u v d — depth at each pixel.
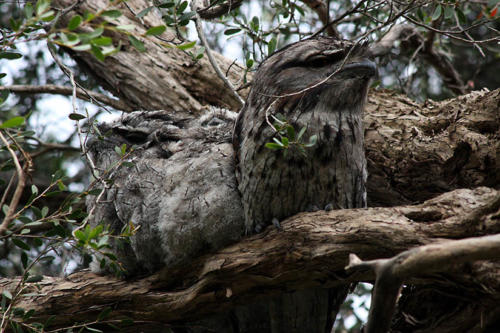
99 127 8.88
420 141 9.06
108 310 7.09
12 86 10.79
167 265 7.76
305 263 6.68
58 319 7.82
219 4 9.31
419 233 6.27
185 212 7.50
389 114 9.62
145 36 5.06
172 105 11.12
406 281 6.46
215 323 8.33
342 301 8.27
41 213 6.46
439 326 7.44
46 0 5.07
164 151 8.20
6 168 6.42
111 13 4.96
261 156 7.25
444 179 9.05
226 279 7.09
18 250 11.62
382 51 10.81
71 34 4.84
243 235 7.55
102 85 11.45
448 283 6.22
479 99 8.80
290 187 7.29
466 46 13.18
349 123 7.57
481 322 6.70
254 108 7.66
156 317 7.71
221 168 7.58
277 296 7.71
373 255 6.39
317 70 7.59
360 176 7.70
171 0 7.68
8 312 6.72
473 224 6.14
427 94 12.97
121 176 8.07
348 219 6.65
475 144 8.55
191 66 11.20
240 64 11.56
